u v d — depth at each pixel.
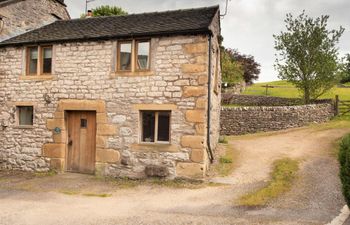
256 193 7.43
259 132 17.23
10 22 12.15
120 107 9.66
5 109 11.09
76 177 9.75
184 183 8.70
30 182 9.15
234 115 17.67
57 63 10.45
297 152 11.91
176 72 9.13
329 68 18.23
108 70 9.85
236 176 9.16
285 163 10.20
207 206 6.68
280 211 6.22
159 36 9.34
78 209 6.54
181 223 5.63
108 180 9.31
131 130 9.51
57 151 10.37
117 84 9.73
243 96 23.78
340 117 18.81
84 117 10.41
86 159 10.32
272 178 8.81
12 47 11.08
